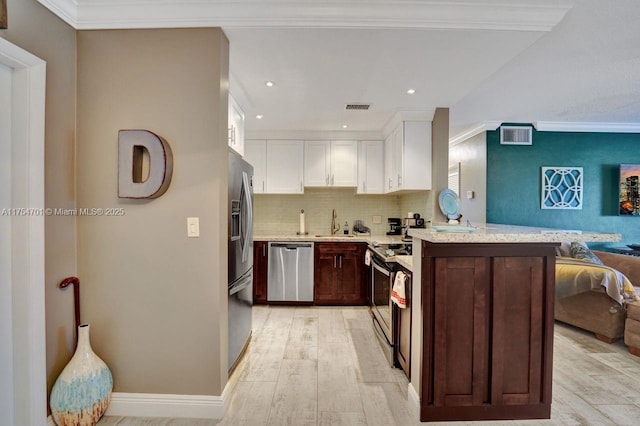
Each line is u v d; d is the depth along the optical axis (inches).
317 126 163.0
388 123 155.6
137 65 74.7
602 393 84.4
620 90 124.8
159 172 72.1
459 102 138.9
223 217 77.1
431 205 137.5
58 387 66.4
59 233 70.4
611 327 113.7
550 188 175.2
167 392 75.6
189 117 74.5
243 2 71.8
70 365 68.7
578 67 103.9
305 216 186.1
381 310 117.9
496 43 80.5
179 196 74.8
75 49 74.4
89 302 75.6
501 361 72.8
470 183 188.2
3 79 60.7
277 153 172.7
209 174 74.4
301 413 76.4
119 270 75.4
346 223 186.1
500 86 120.6
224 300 78.0
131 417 74.7
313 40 79.5
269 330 127.6
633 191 177.6
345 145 173.0
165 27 74.1
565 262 124.2
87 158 74.9
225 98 78.4
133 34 74.9
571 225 177.0
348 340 118.2
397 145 144.3
